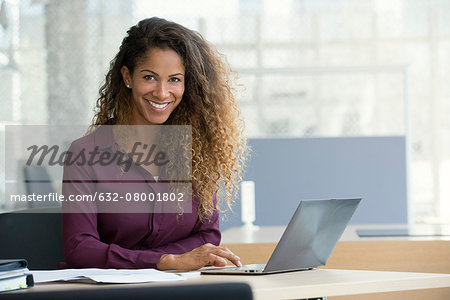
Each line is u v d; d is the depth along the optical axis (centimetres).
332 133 963
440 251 311
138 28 256
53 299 103
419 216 956
